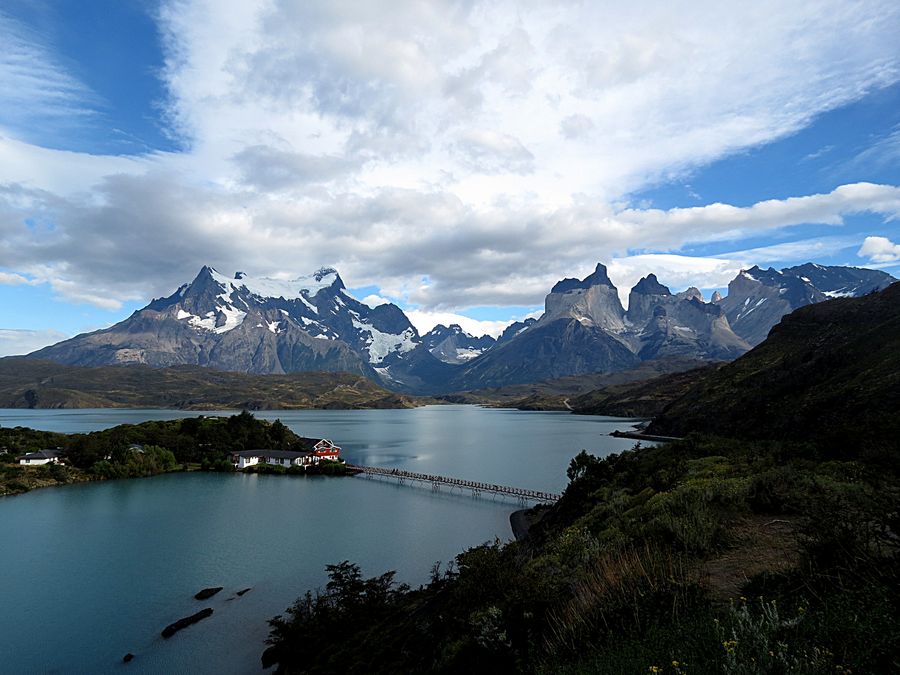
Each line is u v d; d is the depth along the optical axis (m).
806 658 6.52
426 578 52.34
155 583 51.91
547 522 50.78
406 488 106.44
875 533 9.27
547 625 11.83
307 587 50.72
